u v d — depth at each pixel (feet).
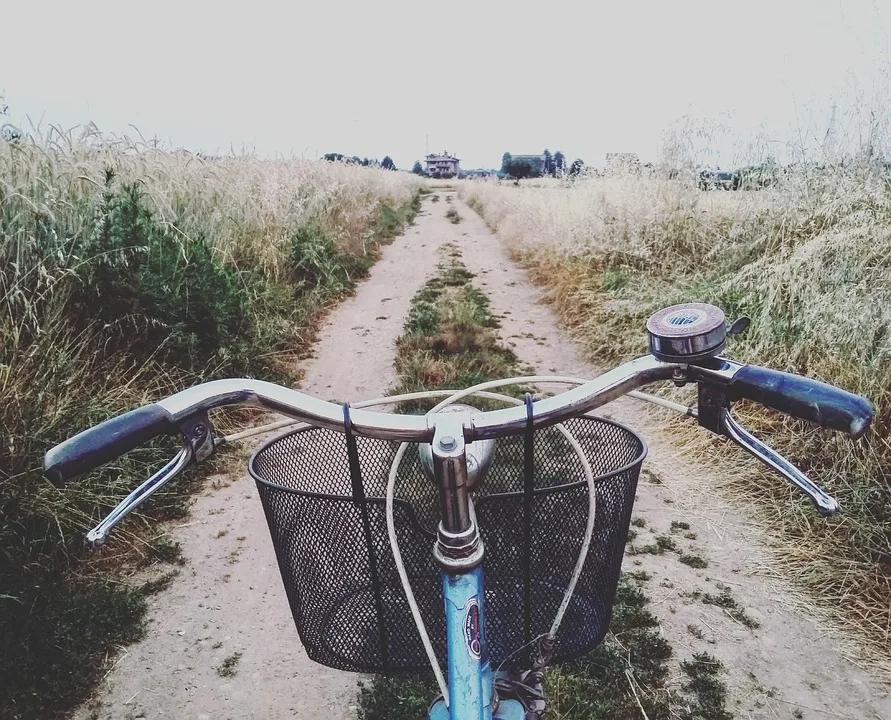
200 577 9.97
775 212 19.15
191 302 15.69
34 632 8.29
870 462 10.64
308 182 36.04
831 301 13.20
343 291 28.91
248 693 7.89
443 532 3.58
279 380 17.34
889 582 9.21
